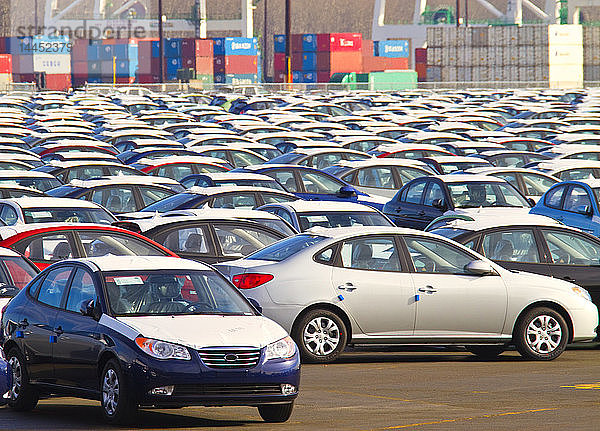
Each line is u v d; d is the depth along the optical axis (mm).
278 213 52250
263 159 92000
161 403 26844
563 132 113750
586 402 31000
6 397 30391
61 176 71875
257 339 27688
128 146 102188
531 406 30344
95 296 29141
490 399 31703
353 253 38969
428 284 38938
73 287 30281
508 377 36281
